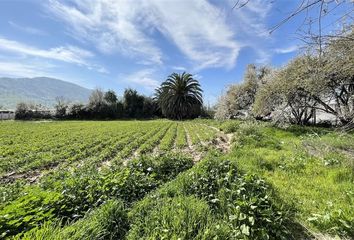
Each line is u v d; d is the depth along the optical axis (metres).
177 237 2.64
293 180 5.46
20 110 38.50
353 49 3.54
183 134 16.73
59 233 2.55
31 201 3.36
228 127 16.75
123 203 3.79
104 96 47.75
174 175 5.80
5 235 2.61
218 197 3.83
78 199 3.80
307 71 11.21
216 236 2.75
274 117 15.91
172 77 48.38
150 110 52.12
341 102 11.58
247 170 4.95
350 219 3.44
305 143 8.62
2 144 12.12
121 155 9.56
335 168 6.00
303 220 3.68
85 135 15.64
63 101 42.78
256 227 3.15
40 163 8.05
